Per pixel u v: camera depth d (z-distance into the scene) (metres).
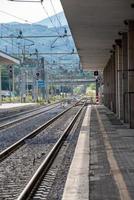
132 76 30.30
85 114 51.31
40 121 42.44
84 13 28.05
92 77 144.75
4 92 147.25
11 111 64.19
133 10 27.25
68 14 28.33
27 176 14.00
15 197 10.95
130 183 11.52
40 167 14.57
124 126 32.50
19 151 20.44
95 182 11.73
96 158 16.45
